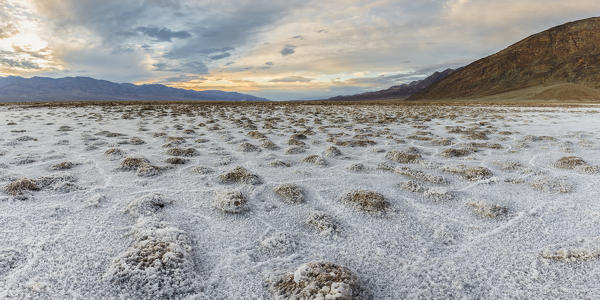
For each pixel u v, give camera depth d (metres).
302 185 4.70
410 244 2.93
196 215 3.54
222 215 3.55
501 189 4.45
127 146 7.61
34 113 18.23
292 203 3.97
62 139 8.23
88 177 4.88
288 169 5.63
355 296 2.13
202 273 2.46
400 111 25.12
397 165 5.88
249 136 9.54
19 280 2.29
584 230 3.13
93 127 11.34
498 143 8.18
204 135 9.71
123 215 3.47
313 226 3.30
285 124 13.44
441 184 4.71
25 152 6.54
